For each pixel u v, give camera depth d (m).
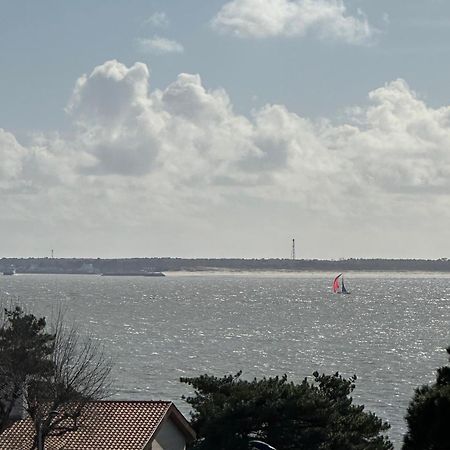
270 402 97.44
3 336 89.44
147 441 80.12
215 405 99.69
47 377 87.06
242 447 94.56
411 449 58.88
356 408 106.56
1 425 85.38
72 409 84.19
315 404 98.44
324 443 95.44
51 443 81.69
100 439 81.12
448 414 57.44
